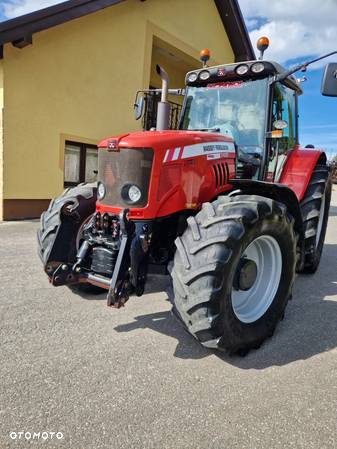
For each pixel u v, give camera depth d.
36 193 7.06
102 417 1.82
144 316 2.98
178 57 10.23
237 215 2.28
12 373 2.12
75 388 2.02
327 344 2.69
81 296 3.31
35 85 6.75
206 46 10.41
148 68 8.85
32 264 4.17
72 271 2.79
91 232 2.82
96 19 7.49
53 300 3.20
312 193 4.18
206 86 3.99
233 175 3.21
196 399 1.99
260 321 2.63
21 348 2.40
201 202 2.86
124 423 1.78
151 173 2.54
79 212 3.01
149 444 1.67
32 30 6.17
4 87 6.33
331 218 9.80
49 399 1.92
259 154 3.60
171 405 1.93
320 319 3.13
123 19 8.02
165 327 2.80
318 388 2.14
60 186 7.42
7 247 4.86
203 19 10.11
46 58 6.82
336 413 1.93
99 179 2.77
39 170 7.05
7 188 6.64
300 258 3.24
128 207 2.59
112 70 8.02
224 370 2.29
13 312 2.92
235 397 2.03
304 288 3.96
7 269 3.96
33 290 3.40
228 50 11.32
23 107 6.64
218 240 2.20
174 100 10.99
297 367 2.36
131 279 2.45
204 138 2.90
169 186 2.63
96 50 7.63
